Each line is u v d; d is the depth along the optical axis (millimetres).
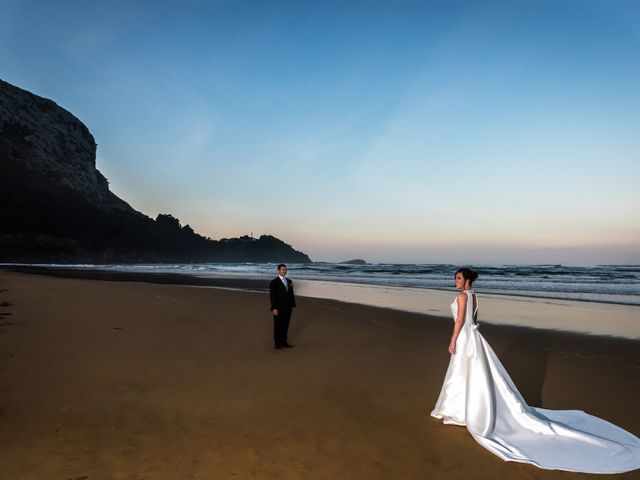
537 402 5742
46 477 3525
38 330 9820
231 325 11492
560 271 54969
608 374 7148
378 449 4207
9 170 173000
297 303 16812
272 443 4309
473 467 3854
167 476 3598
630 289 25062
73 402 5375
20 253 131375
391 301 17953
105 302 15672
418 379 6691
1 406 5148
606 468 3809
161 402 5469
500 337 10367
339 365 7504
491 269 64125
